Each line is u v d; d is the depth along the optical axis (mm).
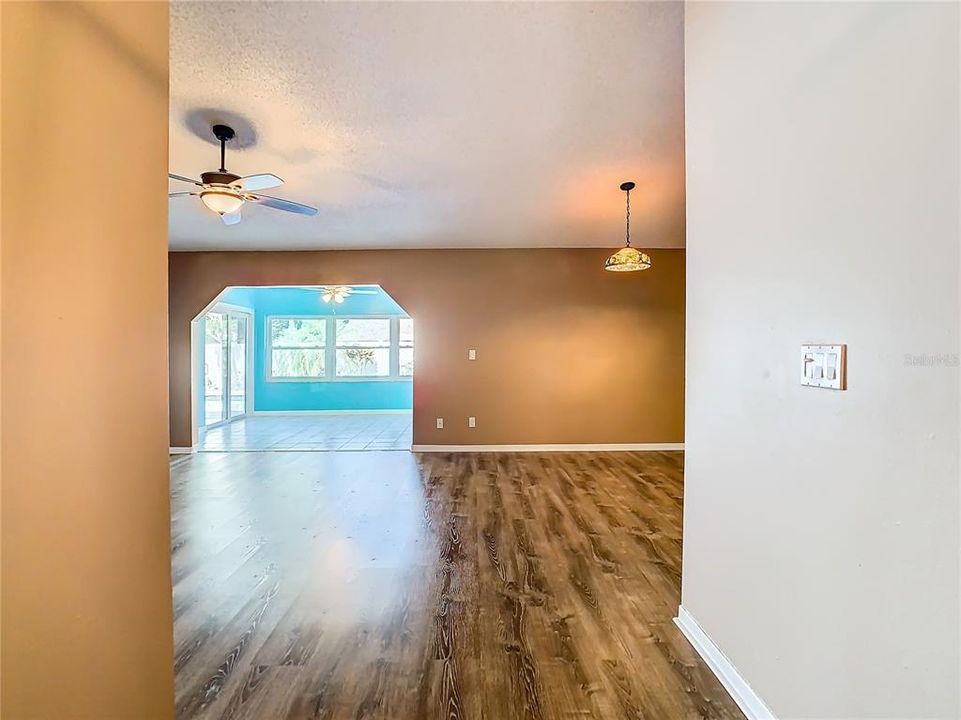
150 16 1084
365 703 1620
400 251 5980
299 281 5961
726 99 1719
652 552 2877
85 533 896
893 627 1055
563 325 6027
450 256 5996
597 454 5797
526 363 6023
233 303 8648
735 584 1664
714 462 1812
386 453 5906
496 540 3074
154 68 1100
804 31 1312
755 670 1547
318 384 9789
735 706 1608
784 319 1415
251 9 2246
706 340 1878
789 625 1390
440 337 6008
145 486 1078
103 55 934
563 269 6008
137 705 1050
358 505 3822
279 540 3084
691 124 1985
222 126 3086
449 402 6027
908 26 1000
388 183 4031
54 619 823
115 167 973
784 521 1416
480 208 4633
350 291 9016
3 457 720
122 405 1001
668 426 6074
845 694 1188
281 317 9703
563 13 2307
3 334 718
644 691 1676
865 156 1115
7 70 716
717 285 1795
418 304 6004
